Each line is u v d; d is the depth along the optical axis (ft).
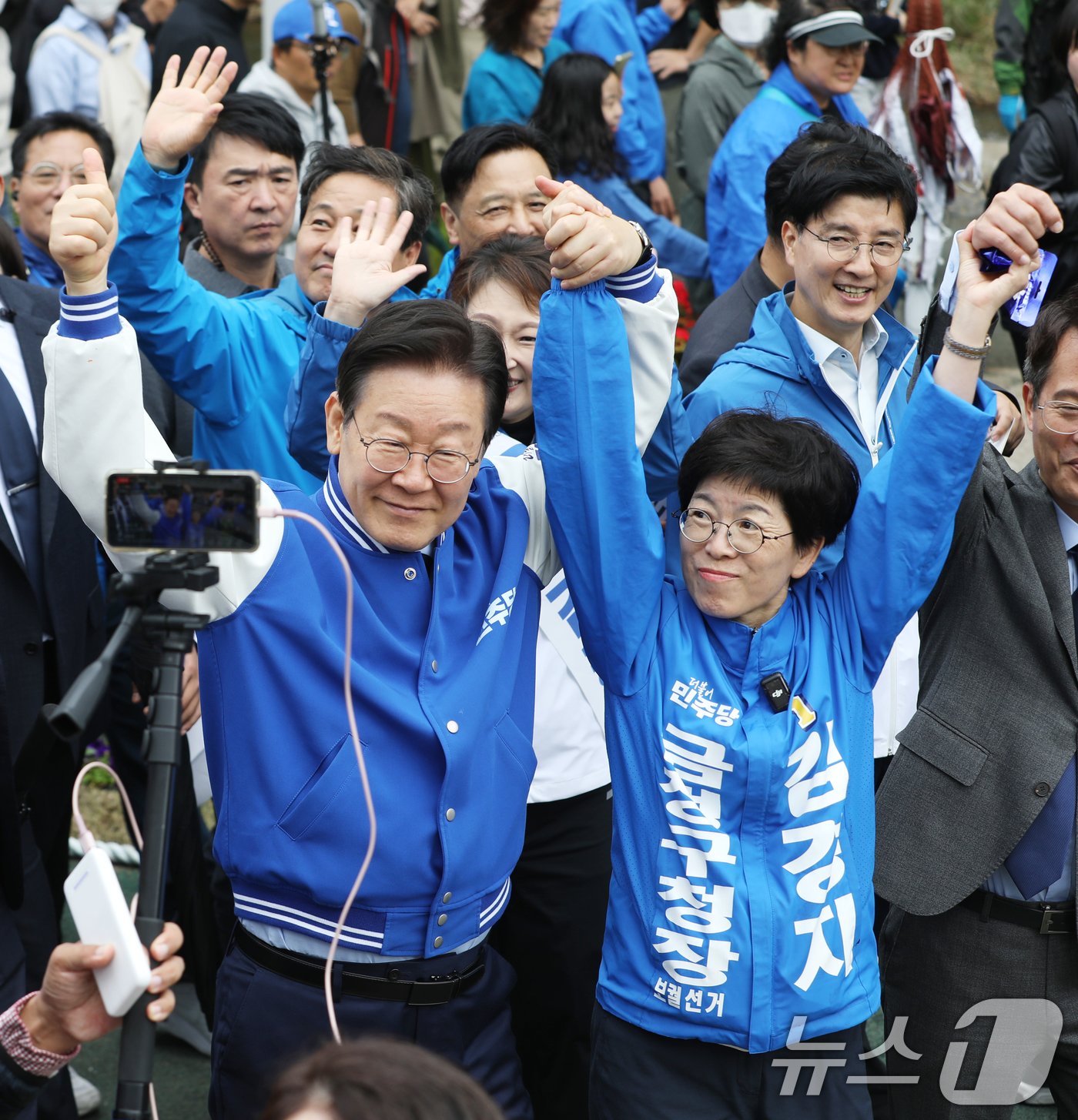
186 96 11.41
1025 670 10.53
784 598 9.27
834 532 9.23
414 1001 8.65
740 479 8.86
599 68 21.97
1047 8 27.30
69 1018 6.63
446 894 8.55
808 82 20.27
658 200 27.14
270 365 12.86
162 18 28.45
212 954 12.30
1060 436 10.01
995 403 9.05
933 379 9.17
